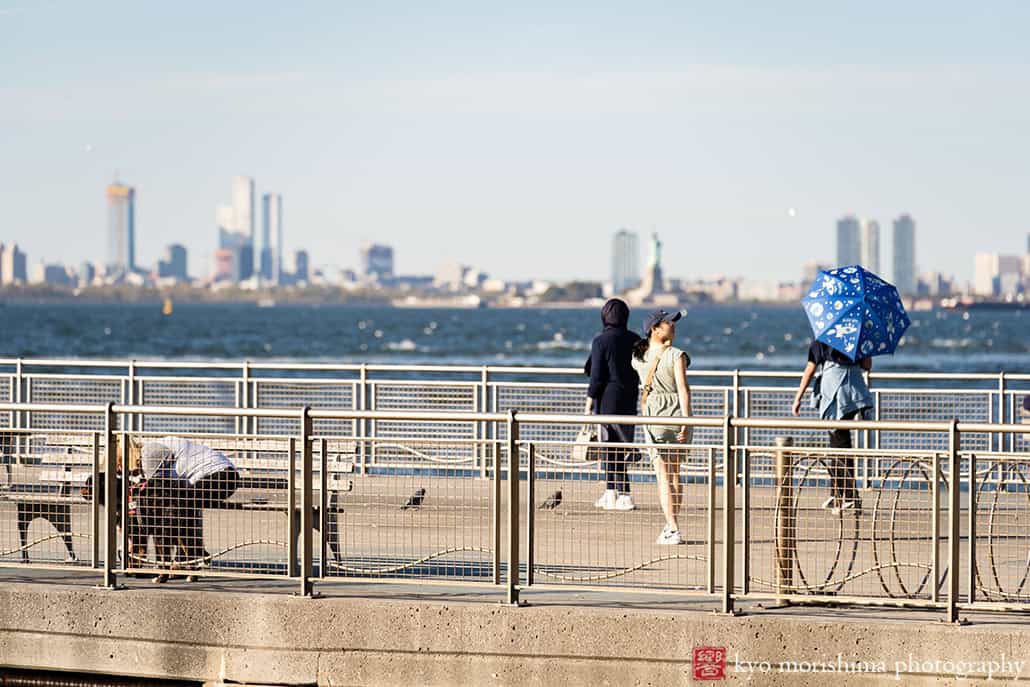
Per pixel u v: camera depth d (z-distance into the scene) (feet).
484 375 118.21
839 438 94.43
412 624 67.56
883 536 70.64
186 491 73.67
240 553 81.35
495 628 66.80
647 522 73.20
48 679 71.92
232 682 69.15
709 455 66.59
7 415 132.05
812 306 94.84
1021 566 69.46
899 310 95.25
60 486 76.23
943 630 62.64
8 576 75.36
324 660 68.39
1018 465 68.44
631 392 97.76
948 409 113.60
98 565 72.84
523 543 74.33
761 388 112.27
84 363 127.54
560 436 118.62
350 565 73.87
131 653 70.28
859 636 63.57
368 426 124.67
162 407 71.05
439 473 84.48
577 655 66.08
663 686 65.21
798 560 67.62
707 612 65.92
